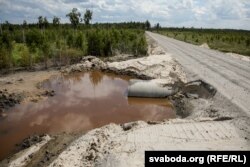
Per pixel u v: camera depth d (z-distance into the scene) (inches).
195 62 1378.0
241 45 2632.9
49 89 1070.4
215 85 880.3
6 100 891.4
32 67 1487.5
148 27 7347.4
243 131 534.3
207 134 525.7
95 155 473.7
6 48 1520.7
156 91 951.0
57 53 1685.5
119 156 440.8
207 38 3198.8
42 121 744.3
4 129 695.1
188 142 489.4
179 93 958.4
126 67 1364.4
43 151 543.8
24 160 513.3
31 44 1712.6
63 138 614.9
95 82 1227.9
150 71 1258.6
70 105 883.4
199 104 807.7
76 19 2997.0
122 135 540.1
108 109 850.1
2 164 518.3
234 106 677.9
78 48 1895.9
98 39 1967.3
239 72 1109.7
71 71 1414.9
